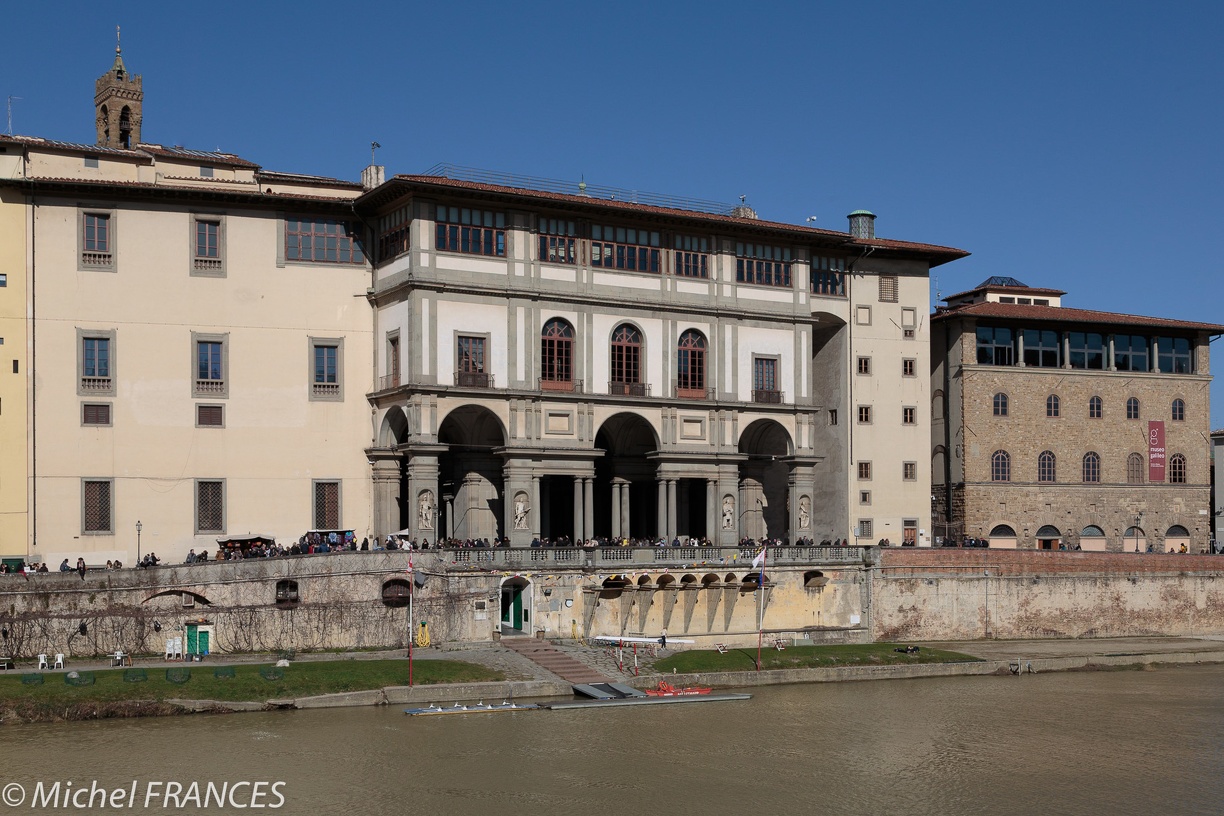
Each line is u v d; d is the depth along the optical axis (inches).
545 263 3019.2
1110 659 3097.9
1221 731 2400.3
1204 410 3976.4
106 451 2805.1
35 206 2783.0
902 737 2308.1
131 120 3280.0
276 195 2942.9
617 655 2716.5
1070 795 1980.8
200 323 2893.7
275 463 2940.5
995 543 3693.4
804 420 3312.0
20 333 2755.9
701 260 3223.4
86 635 2432.3
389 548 2704.2
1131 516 3853.3
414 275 2854.3
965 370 3693.4
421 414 2834.6
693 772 2043.6
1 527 2714.1
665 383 3142.2
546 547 2783.0
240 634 2534.5
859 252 3521.2
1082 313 3892.7
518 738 2196.1
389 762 2026.3
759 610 2950.3
